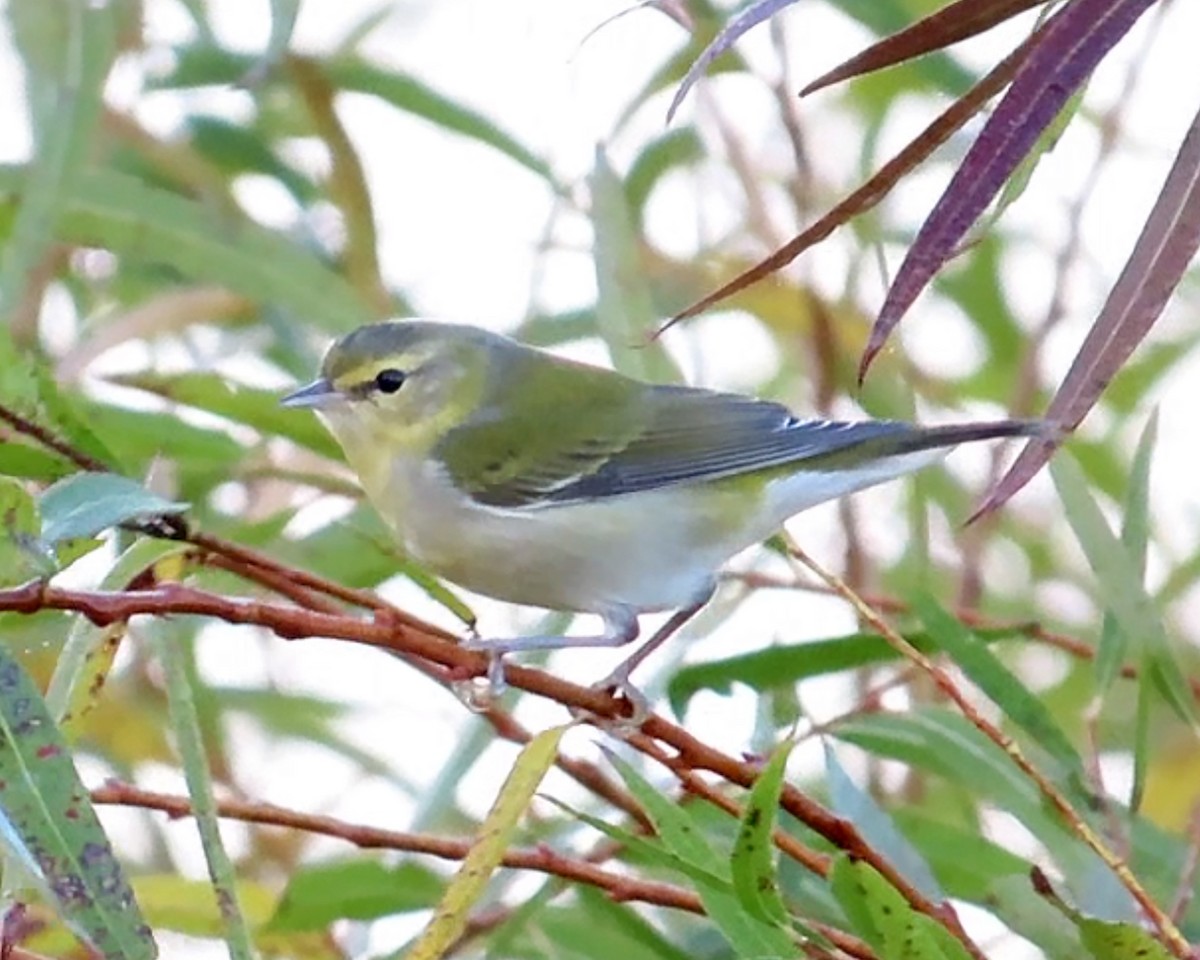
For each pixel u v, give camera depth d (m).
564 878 3.68
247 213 3.80
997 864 3.71
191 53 3.80
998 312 3.83
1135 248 3.62
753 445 3.73
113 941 3.61
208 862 3.64
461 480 3.74
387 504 3.75
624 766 3.64
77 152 3.75
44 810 3.61
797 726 3.69
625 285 3.73
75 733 3.66
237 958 3.63
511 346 3.75
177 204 3.76
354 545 3.75
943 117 3.61
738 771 3.64
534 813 3.75
